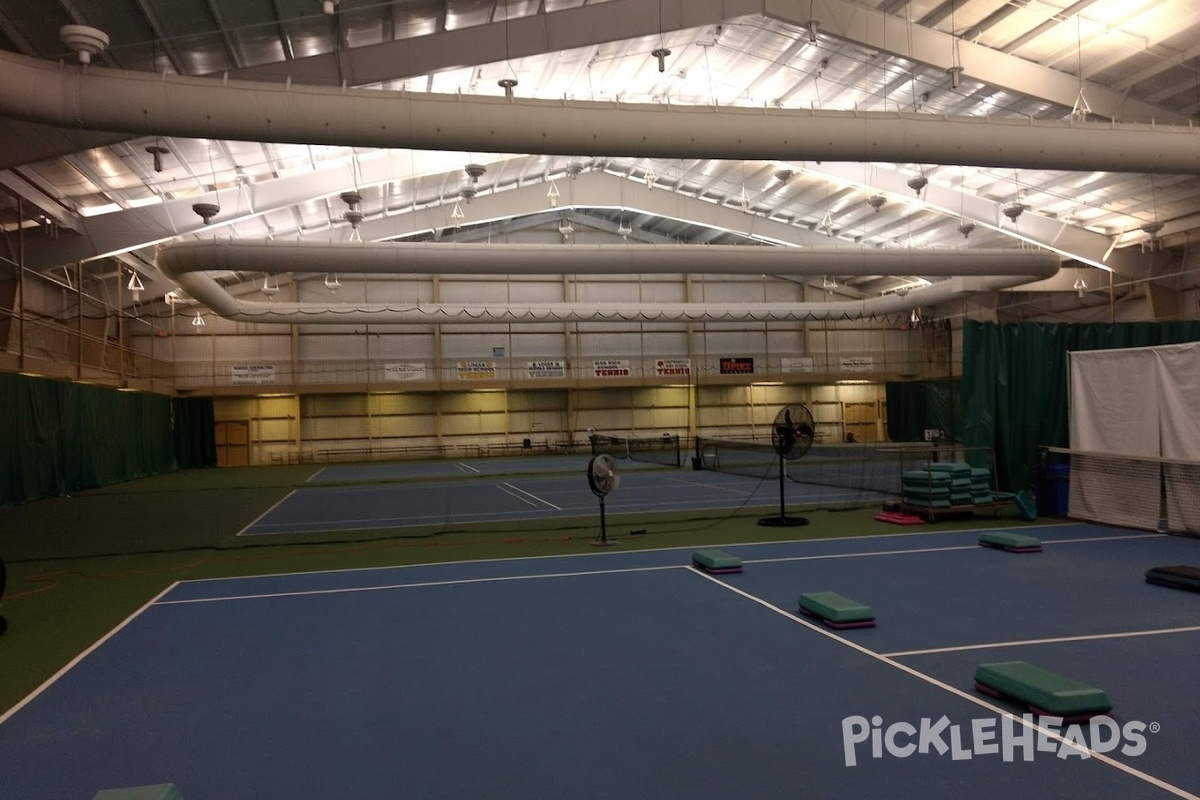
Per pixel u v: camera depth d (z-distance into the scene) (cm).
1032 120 1175
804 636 576
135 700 480
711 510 1372
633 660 529
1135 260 2506
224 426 3306
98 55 1239
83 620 686
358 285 3331
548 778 360
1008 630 582
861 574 792
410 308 2728
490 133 1043
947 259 2020
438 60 1301
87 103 918
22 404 1806
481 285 3425
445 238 3231
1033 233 2384
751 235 2906
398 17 1325
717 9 1397
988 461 1251
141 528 1324
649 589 747
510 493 1797
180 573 898
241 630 639
